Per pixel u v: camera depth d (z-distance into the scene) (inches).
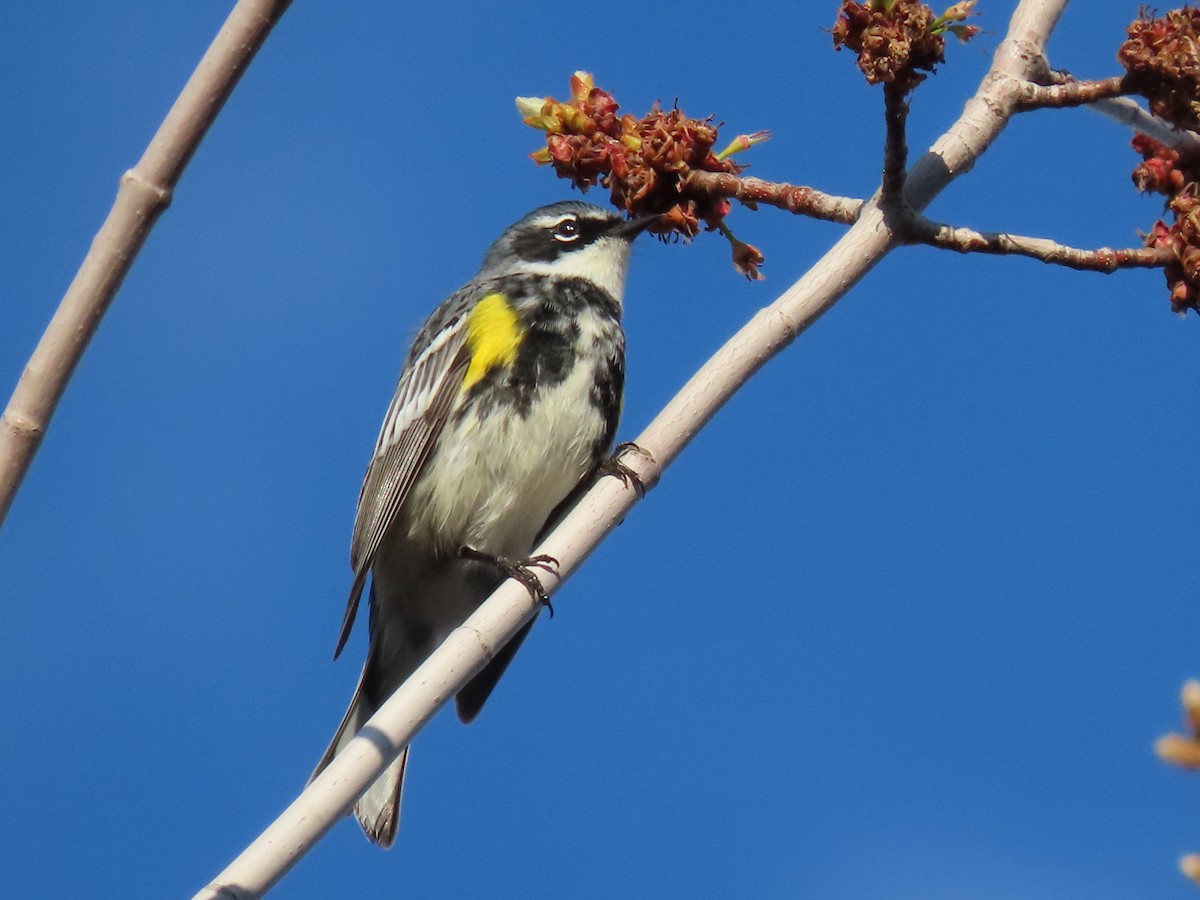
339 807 315.3
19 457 247.1
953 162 384.2
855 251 373.4
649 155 408.2
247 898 299.7
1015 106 390.0
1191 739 239.3
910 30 341.1
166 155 249.8
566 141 415.5
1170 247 380.8
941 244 370.9
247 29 248.4
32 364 249.3
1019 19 403.5
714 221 408.5
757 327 377.7
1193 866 231.6
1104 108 407.5
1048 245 375.6
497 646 354.6
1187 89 375.2
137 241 250.2
